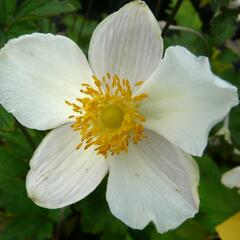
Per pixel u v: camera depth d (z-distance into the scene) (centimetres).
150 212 10
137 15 9
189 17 18
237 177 12
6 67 9
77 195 10
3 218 15
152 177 10
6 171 13
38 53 10
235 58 17
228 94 9
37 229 13
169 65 9
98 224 13
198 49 14
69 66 10
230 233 13
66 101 10
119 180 10
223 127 13
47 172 10
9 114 11
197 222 13
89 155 10
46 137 10
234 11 13
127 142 10
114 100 10
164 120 10
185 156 10
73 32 17
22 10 11
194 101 9
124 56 10
